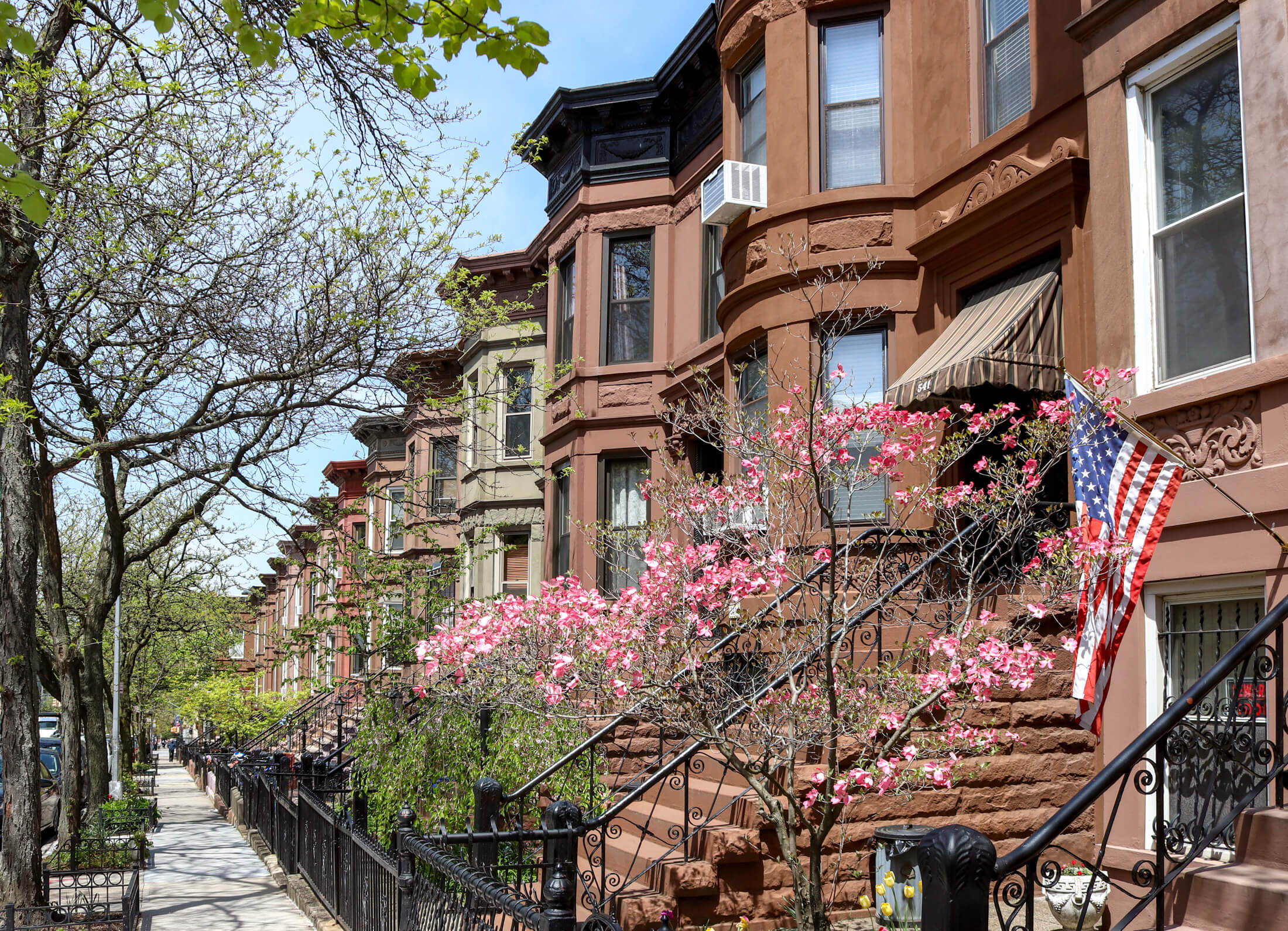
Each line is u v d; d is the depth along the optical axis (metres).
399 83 5.62
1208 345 6.57
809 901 6.55
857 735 6.66
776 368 11.28
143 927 10.16
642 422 17.03
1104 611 5.91
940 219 10.59
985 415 8.20
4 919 9.53
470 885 4.84
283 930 9.96
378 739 10.81
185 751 42.78
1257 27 6.15
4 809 10.19
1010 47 10.13
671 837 7.52
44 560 15.88
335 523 15.01
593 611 7.01
